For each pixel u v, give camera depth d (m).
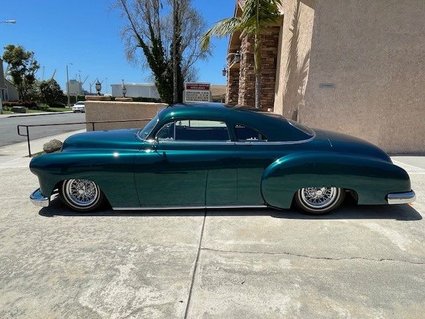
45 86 56.28
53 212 4.23
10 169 6.98
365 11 7.40
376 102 7.77
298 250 3.26
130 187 3.97
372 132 7.91
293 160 3.86
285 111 9.59
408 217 4.06
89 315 2.33
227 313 2.36
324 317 2.32
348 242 3.42
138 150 3.96
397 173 3.92
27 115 35.09
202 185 3.96
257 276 2.81
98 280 2.74
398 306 2.45
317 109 7.79
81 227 3.78
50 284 2.69
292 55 9.02
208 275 2.82
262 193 3.96
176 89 19.08
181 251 3.23
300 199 4.02
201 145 3.96
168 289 2.62
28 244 3.38
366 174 3.88
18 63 49.84
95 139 4.20
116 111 12.16
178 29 20.83
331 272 2.88
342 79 7.68
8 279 2.76
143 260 3.06
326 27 7.48
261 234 3.60
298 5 8.55
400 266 2.98
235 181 3.95
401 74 7.66
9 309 2.39
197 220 3.96
